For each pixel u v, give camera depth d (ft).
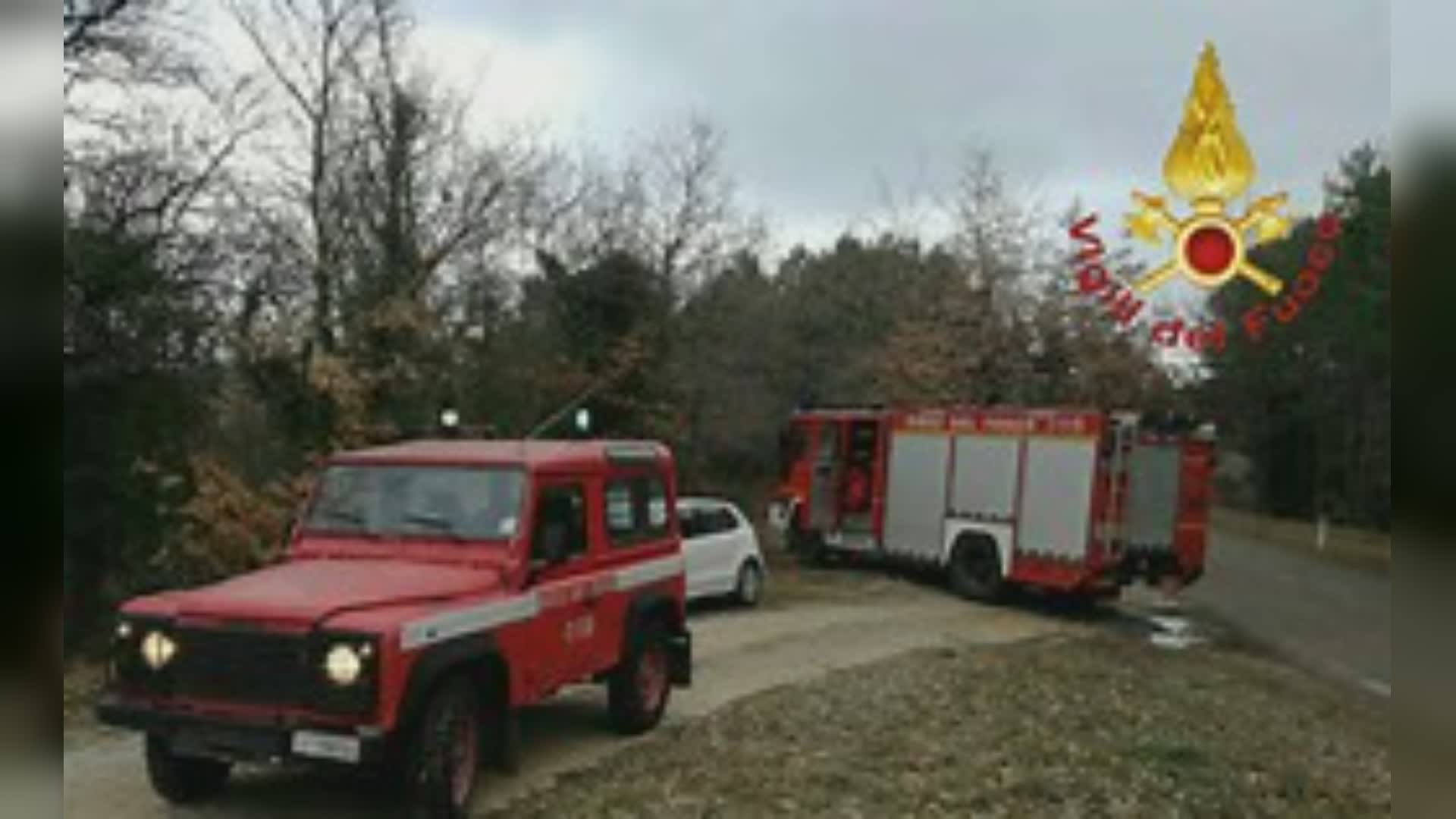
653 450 32.63
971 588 65.82
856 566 79.87
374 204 68.54
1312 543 128.98
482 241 76.64
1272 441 191.83
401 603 22.20
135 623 21.77
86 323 46.75
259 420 56.24
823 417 77.20
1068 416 61.93
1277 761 31.32
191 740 21.03
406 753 21.48
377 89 69.67
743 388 120.67
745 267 127.65
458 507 26.30
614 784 25.48
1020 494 63.62
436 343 62.08
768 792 24.97
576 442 29.99
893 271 145.28
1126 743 31.27
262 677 20.83
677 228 110.01
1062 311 129.18
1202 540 64.80
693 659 43.83
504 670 24.21
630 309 91.35
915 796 25.16
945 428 68.39
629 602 30.14
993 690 38.27
